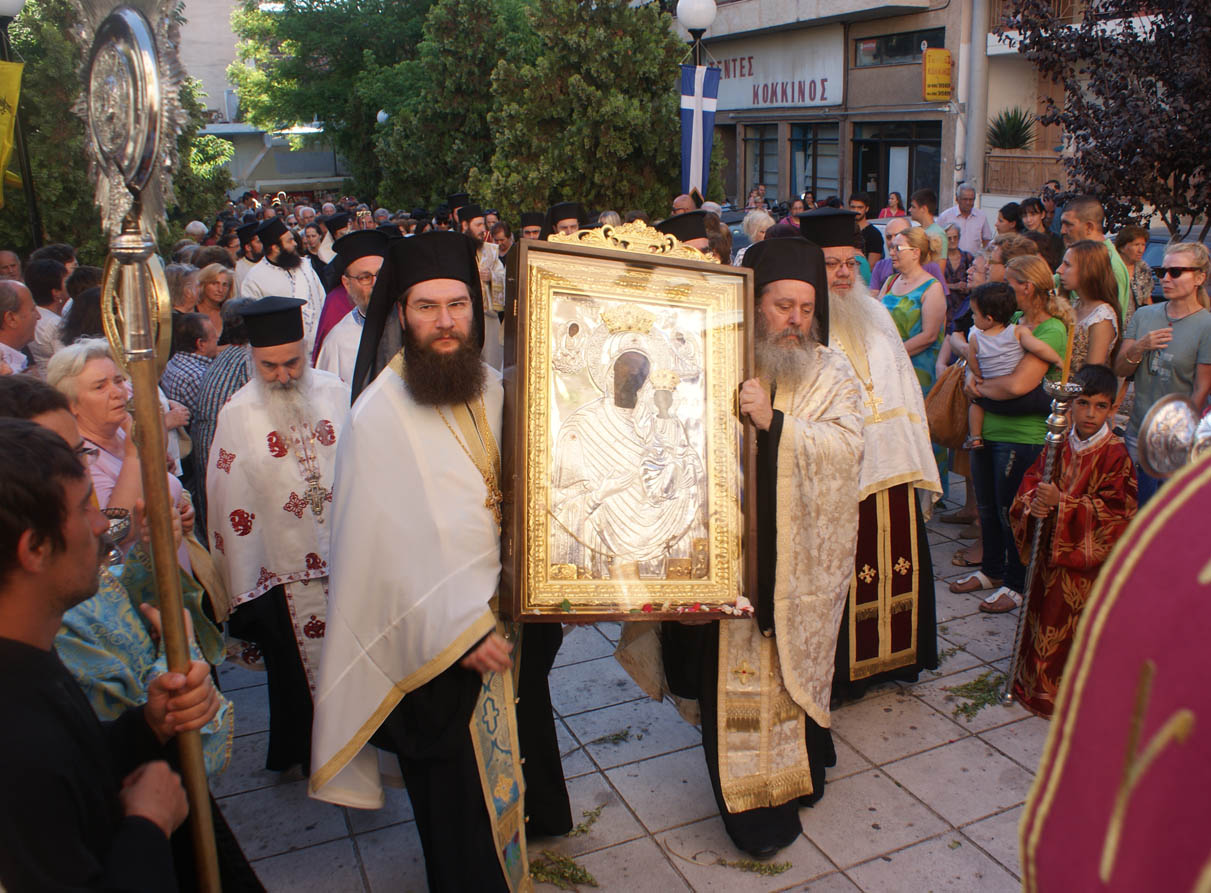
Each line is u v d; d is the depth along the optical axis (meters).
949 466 6.43
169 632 1.93
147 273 1.85
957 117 19.42
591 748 4.01
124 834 1.70
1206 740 0.63
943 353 6.47
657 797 3.67
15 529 1.55
